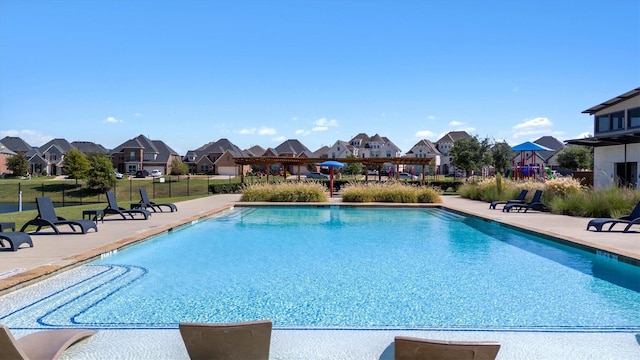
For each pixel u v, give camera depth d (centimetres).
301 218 1638
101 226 1213
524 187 2114
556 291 657
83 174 5372
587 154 5972
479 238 1159
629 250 836
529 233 1161
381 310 565
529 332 484
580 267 818
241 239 1130
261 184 2333
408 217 1686
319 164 2970
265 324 323
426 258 897
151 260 864
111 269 779
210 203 2133
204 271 774
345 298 618
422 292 650
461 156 5294
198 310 564
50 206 1090
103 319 525
